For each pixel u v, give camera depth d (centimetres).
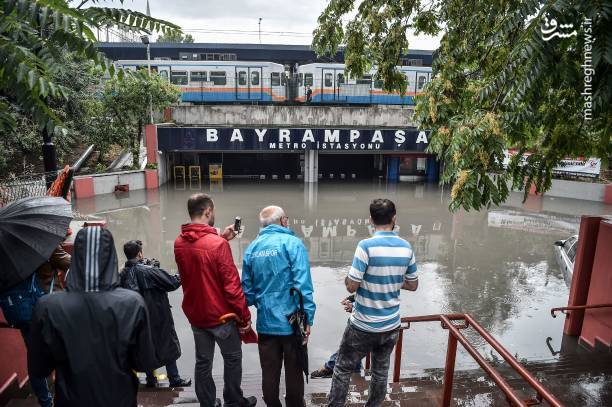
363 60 582
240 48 3378
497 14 439
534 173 416
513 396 242
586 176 2127
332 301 834
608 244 609
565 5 243
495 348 314
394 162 2708
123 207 1719
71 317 200
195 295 304
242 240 1275
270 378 299
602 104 264
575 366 554
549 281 974
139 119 2223
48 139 654
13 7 198
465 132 306
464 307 823
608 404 442
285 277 294
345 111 2581
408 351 648
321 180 2684
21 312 285
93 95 1902
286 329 292
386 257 281
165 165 2491
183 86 2709
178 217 1552
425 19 545
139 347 213
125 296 208
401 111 2617
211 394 330
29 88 205
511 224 1547
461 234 1404
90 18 223
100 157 2320
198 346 321
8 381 364
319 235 1365
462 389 437
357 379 451
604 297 616
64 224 292
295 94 2858
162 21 237
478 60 483
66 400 204
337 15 574
